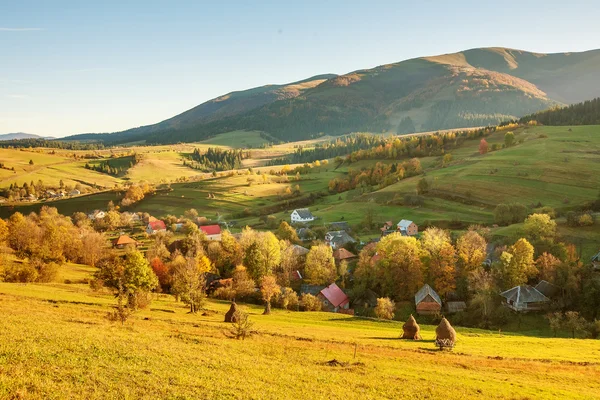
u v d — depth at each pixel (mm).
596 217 136875
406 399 34406
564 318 88938
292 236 163750
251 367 37594
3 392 24906
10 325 39312
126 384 29156
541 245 116000
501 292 104250
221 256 140750
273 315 85188
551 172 193500
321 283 123500
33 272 87625
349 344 54906
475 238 122812
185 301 76500
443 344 56094
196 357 38094
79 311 56531
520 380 43312
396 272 111688
